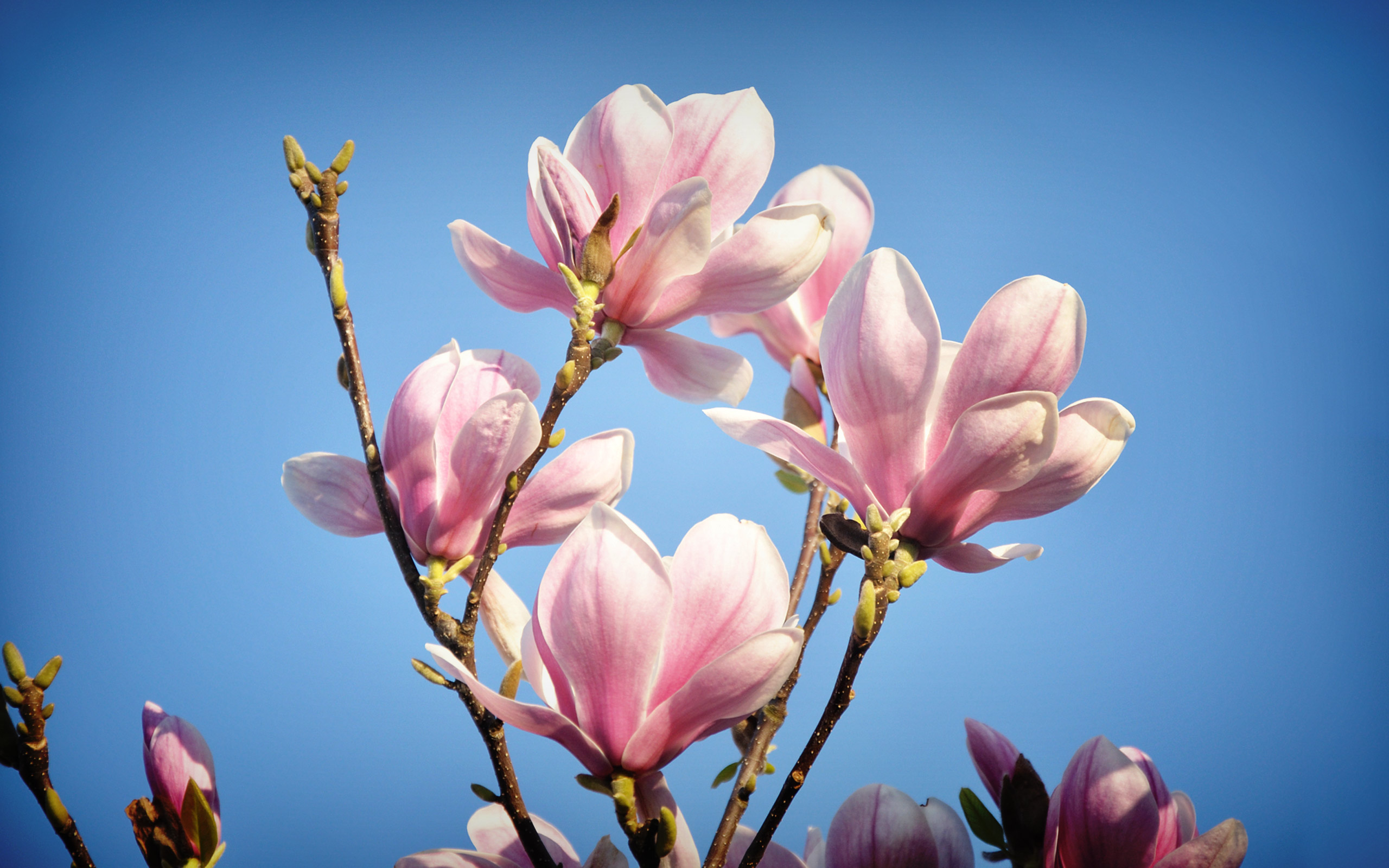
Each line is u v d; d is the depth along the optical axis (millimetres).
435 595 986
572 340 985
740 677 918
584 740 934
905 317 944
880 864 983
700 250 993
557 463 1002
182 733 993
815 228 1005
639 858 931
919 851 984
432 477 993
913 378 945
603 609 924
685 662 937
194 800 979
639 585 925
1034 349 936
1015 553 961
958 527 960
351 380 1002
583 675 932
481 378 1009
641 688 932
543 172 991
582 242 996
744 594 939
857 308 950
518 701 924
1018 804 1009
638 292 1006
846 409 957
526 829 966
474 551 1001
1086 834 980
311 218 1000
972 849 999
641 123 1007
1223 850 952
